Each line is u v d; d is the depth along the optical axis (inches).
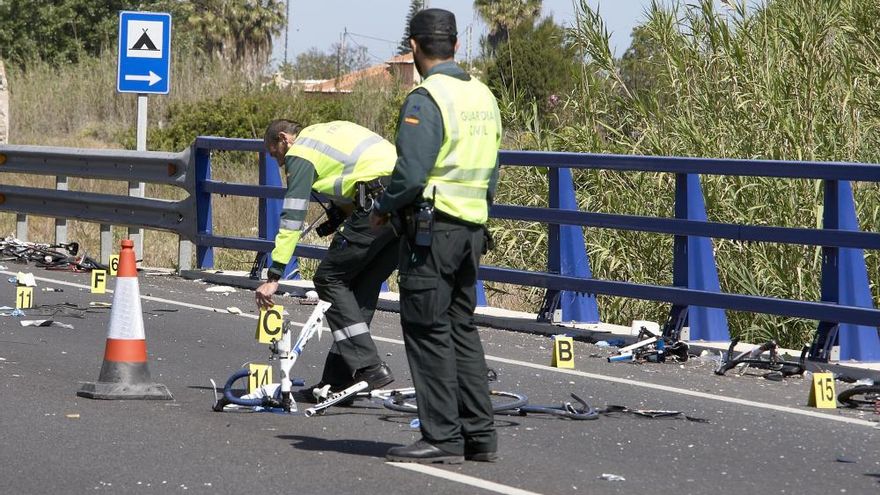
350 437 634.2
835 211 864.3
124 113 3179.1
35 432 622.5
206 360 854.5
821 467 597.9
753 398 773.9
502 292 1218.0
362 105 3102.9
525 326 1043.3
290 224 700.7
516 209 1061.8
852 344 879.7
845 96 1147.9
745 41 1228.5
